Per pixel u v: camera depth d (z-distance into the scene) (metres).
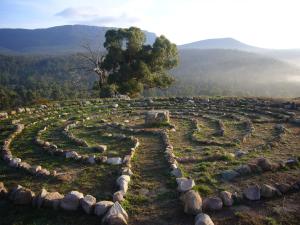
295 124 18.41
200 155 13.24
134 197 9.38
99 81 44.69
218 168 11.41
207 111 23.12
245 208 8.54
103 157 12.63
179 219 8.24
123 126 18.62
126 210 8.72
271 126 18.20
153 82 44.72
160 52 41.66
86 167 12.14
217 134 16.73
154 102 27.30
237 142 15.06
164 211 8.65
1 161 13.18
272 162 11.77
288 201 8.80
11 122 20.36
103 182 10.68
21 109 23.97
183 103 26.89
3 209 8.97
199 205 8.40
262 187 9.12
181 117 21.28
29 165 12.25
